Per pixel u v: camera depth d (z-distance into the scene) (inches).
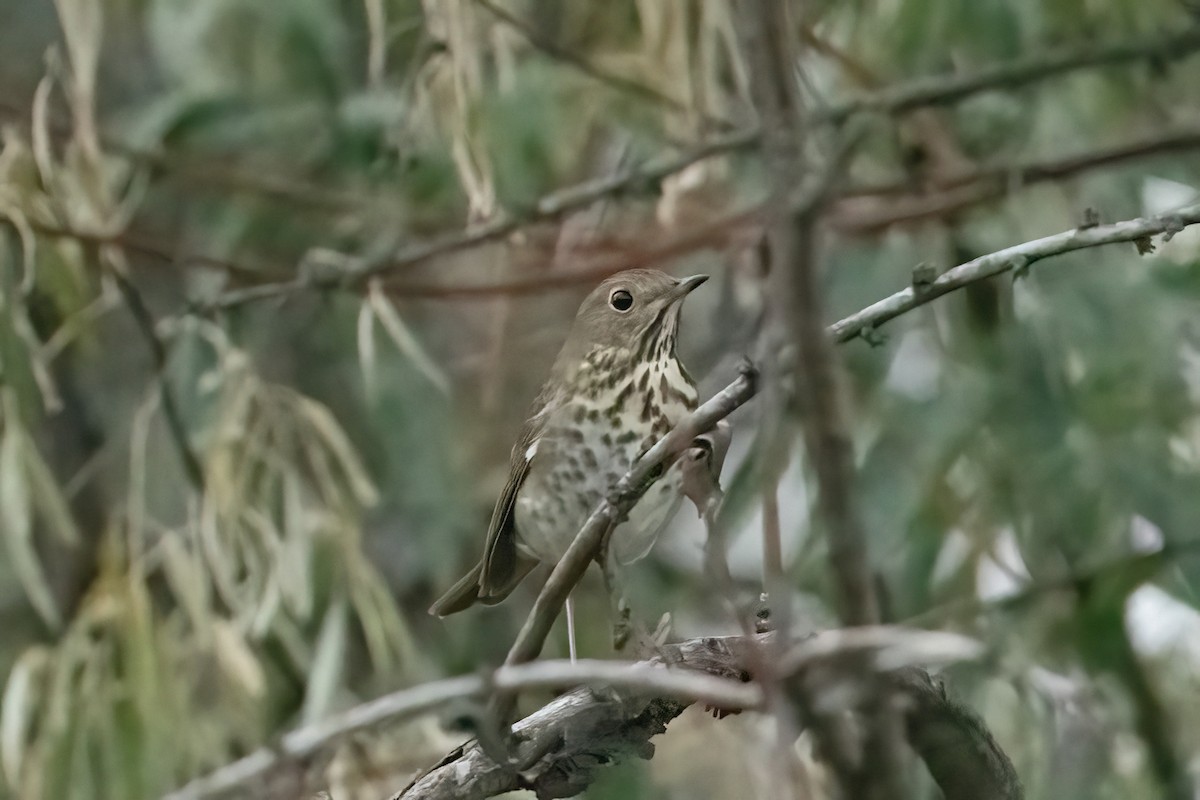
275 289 283.6
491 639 286.0
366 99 284.4
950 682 277.7
